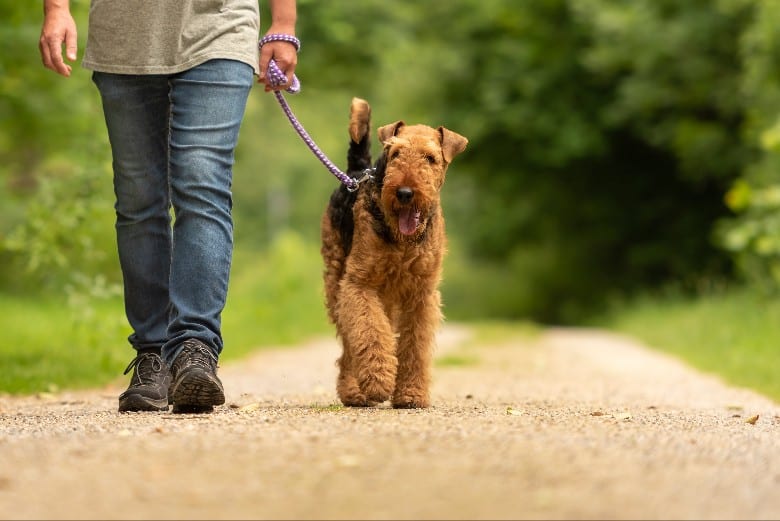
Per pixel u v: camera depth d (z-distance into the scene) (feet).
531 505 13.66
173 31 22.95
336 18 75.77
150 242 24.44
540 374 44.19
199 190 22.36
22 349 45.50
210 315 22.58
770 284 70.13
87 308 40.24
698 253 130.21
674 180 132.05
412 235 25.11
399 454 16.57
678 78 107.55
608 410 26.35
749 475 15.69
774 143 68.69
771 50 76.23
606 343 74.43
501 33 127.95
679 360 56.08
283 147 153.69
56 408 27.50
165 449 16.94
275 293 88.38
